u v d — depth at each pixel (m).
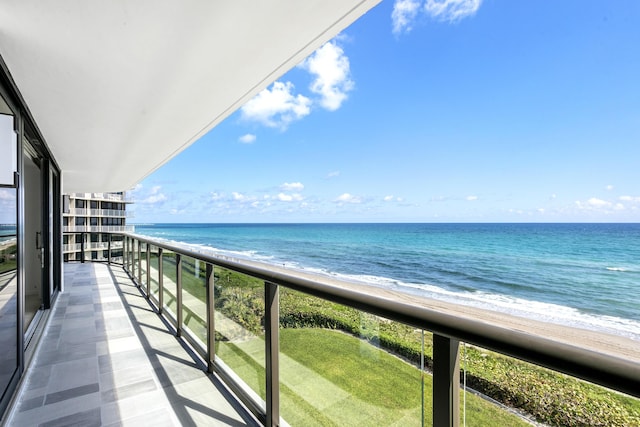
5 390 1.85
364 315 1.08
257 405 1.81
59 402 1.98
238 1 1.49
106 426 1.75
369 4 1.56
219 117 3.10
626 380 0.47
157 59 1.95
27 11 1.41
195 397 2.02
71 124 3.00
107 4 1.42
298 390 1.45
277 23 1.68
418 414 0.89
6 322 1.91
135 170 5.71
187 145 4.13
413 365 0.91
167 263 3.64
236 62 2.07
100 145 3.85
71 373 2.34
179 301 3.07
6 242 1.88
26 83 2.07
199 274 2.68
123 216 37.75
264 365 1.74
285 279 1.39
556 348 0.57
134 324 3.43
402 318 0.85
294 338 1.47
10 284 1.95
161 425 1.76
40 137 3.24
